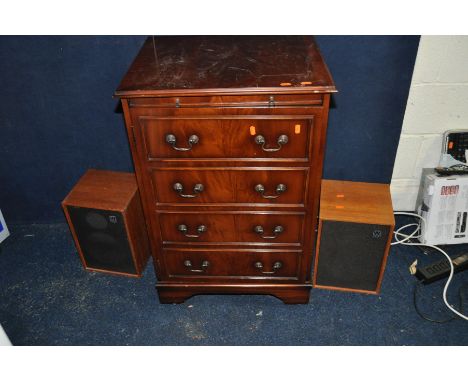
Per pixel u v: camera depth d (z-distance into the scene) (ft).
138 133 4.58
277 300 6.15
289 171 4.78
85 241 6.31
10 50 5.84
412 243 6.75
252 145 4.60
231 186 4.94
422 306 5.95
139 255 6.48
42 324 5.91
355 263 5.84
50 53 5.89
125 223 5.93
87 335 5.76
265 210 5.14
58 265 6.83
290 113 4.35
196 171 4.83
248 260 5.63
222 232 5.36
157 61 4.80
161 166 4.82
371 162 6.89
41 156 6.87
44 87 6.19
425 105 6.26
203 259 5.65
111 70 6.06
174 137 4.56
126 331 5.80
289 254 5.52
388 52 5.81
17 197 7.32
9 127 6.54
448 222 6.54
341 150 6.78
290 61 4.69
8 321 5.96
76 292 6.37
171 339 5.69
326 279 6.14
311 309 5.98
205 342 5.64
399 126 6.48
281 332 5.71
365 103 6.28
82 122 6.54
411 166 6.89
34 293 6.37
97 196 6.05
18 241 7.29
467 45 5.69
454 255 6.69
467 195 6.37
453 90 6.09
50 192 7.30
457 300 6.02
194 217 5.24
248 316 5.92
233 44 5.14
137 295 6.29
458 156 6.52
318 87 4.15
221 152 4.67
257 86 4.19
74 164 6.99
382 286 6.25
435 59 5.83
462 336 5.57
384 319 5.81
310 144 4.55
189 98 4.32
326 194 5.89
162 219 5.29
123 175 6.51
